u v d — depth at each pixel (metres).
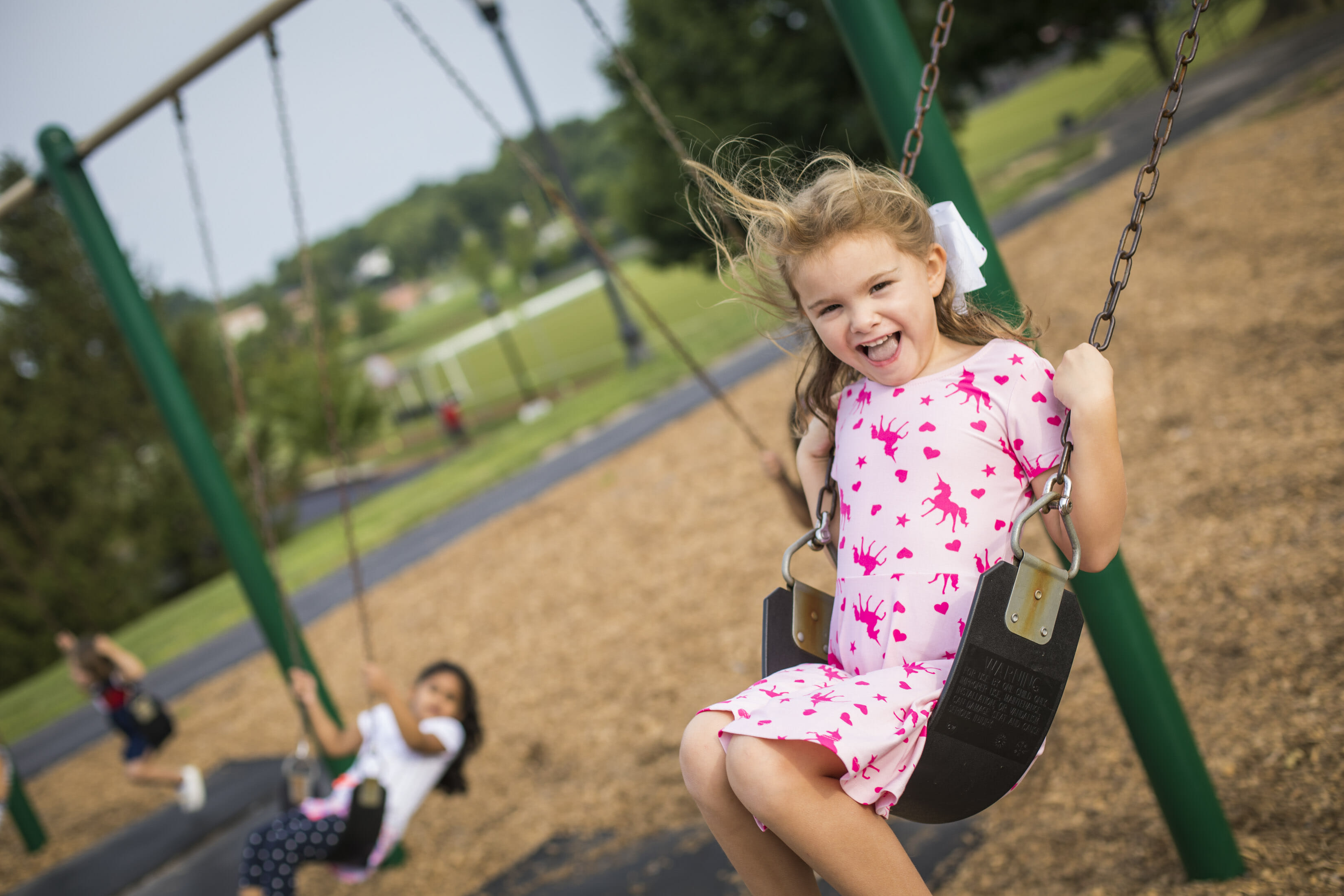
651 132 19.78
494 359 52.66
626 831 3.94
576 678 5.73
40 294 22.28
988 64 21.77
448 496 14.57
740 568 6.21
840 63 18.58
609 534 8.17
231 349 3.75
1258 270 6.85
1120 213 10.40
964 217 2.32
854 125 18.48
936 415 1.50
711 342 19.19
